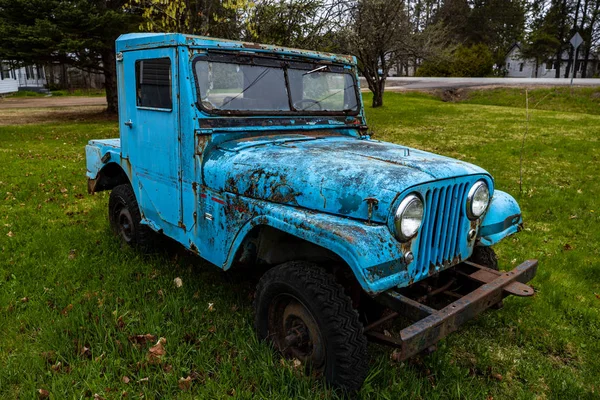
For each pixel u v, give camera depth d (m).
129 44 3.70
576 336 3.44
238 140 3.28
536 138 12.51
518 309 3.72
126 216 4.59
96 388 2.64
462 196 2.83
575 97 22.17
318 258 2.87
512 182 7.89
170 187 3.55
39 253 4.52
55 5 14.61
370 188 2.48
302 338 2.73
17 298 3.68
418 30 23.31
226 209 3.05
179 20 9.25
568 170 8.88
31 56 14.89
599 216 6.15
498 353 3.22
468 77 39.56
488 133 13.51
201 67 3.18
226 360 2.92
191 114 3.14
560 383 2.88
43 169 8.48
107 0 15.97
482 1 56.56
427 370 2.92
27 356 2.90
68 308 3.49
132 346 2.98
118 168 4.78
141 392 2.65
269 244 2.99
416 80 35.25
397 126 15.20
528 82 28.11
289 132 3.55
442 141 12.22
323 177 2.66
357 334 2.50
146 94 3.62
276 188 2.78
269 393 2.61
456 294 3.15
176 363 2.86
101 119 17.62
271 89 3.50
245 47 3.37
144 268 4.19
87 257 4.40
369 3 17.03
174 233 3.66
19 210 5.96
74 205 6.30
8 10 14.62
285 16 10.28
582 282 4.26
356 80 4.05
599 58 54.00
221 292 3.78
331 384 2.55
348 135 3.84
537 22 55.69
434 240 2.71
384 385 2.71
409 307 2.51
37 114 19.36
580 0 51.78
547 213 6.33
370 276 2.27
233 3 9.35
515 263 4.62
